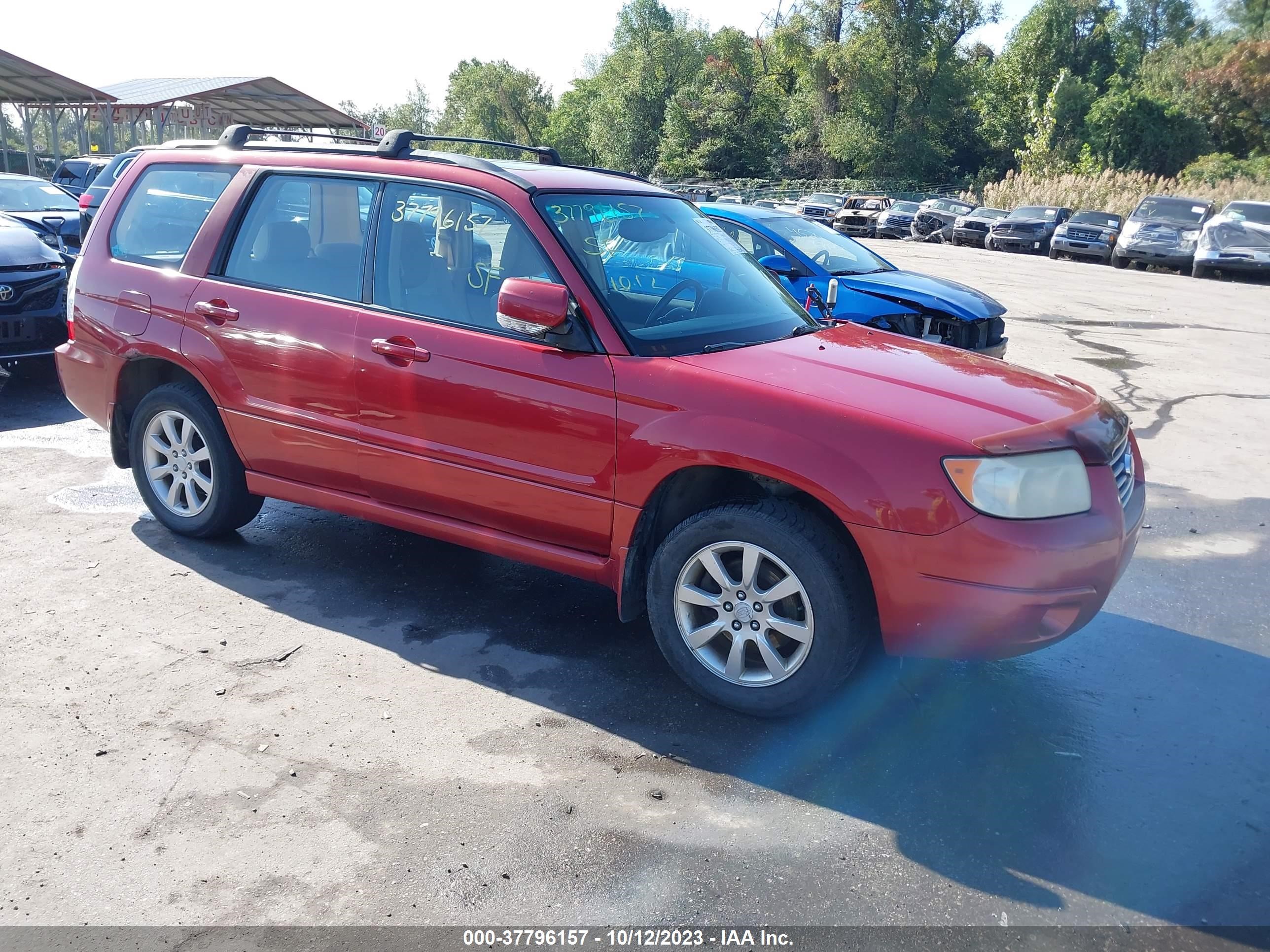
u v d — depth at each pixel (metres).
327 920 2.45
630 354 3.49
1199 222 24.50
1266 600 4.73
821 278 7.93
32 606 4.07
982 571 3.04
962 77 62.00
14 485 5.58
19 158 40.28
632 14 74.69
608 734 3.33
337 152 4.30
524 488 3.69
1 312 7.37
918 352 3.96
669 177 68.88
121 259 4.79
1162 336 12.91
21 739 3.15
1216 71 59.34
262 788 2.96
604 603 4.38
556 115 90.94
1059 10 64.88
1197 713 3.63
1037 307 15.45
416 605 4.27
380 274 4.04
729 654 3.55
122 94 36.53
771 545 3.26
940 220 35.16
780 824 2.88
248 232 4.42
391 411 3.94
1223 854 2.82
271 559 4.68
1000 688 3.75
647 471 3.40
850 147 62.81
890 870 2.70
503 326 3.59
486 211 3.85
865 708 3.55
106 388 4.81
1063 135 59.66
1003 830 2.89
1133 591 4.78
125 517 5.13
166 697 3.44
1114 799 3.07
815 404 3.22
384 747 3.20
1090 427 3.37
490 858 2.70
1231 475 6.75
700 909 2.53
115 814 2.82
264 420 4.30
